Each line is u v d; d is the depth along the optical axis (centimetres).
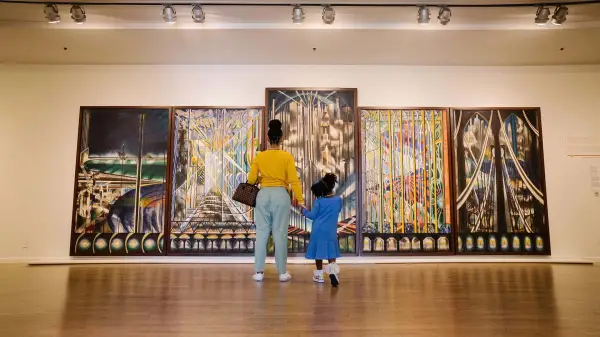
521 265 499
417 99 561
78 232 520
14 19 452
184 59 546
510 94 564
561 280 385
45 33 468
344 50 518
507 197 537
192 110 548
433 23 460
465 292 323
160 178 534
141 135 543
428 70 565
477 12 446
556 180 546
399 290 330
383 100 559
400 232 527
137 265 498
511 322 231
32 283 365
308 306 270
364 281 377
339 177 535
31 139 543
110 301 286
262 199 381
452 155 543
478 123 552
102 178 532
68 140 545
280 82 561
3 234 523
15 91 550
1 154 539
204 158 539
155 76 561
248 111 548
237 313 250
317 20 459
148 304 276
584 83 564
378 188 535
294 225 524
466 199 536
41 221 527
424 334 207
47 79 554
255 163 393
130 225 523
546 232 530
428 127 549
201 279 388
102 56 535
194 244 521
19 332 208
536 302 285
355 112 547
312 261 516
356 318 238
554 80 565
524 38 482
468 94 563
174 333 207
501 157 545
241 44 500
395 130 547
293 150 540
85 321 230
